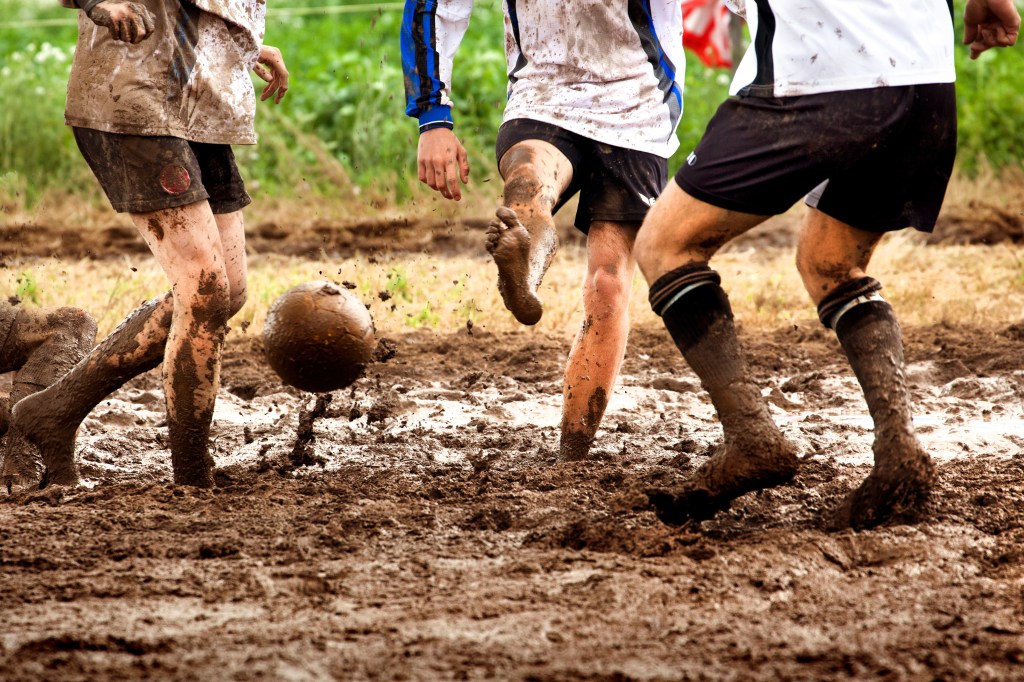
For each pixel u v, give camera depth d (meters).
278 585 8.22
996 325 20.58
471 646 7.11
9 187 34.09
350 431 14.11
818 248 9.92
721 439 13.72
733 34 36.50
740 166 9.12
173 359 11.29
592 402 12.56
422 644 7.14
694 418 15.27
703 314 9.27
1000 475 11.36
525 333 20.64
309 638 7.23
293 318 10.31
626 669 6.77
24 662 6.82
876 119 8.92
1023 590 8.16
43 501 10.75
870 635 7.32
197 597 8.00
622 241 12.58
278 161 37.38
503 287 10.14
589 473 11.56
